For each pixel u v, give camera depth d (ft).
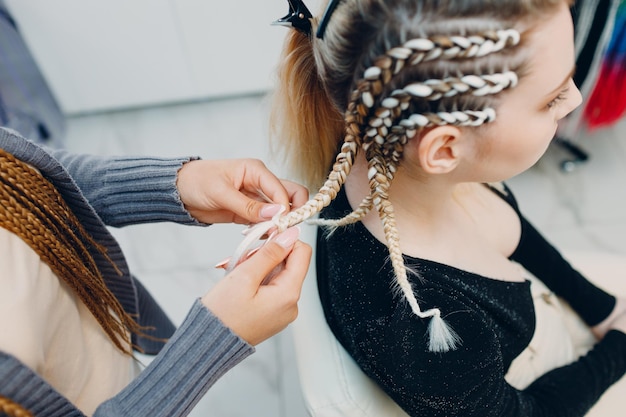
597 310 2.77
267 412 4.14
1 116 5.37
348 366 2.04
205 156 6.23
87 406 1.93
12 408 1.28
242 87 6.51
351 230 1.94
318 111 1.90
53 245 1.65
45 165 1.73
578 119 4.72
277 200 1.95
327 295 2.03
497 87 1.39
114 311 2.17
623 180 5.38
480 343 1.78
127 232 5.51
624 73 4.16
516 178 5.53
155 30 5.78
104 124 6.73
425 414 1.91
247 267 1.59
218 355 1.56
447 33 1.33
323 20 1.49
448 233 2.12
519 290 2.20
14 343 1.36
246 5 5.56
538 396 2.28
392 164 1.65
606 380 2.42
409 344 1.72
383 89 1.44
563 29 1.40
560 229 5.06
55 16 5.54
